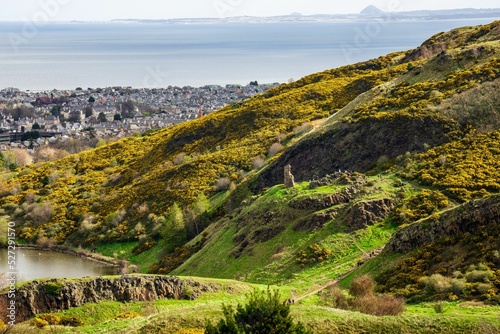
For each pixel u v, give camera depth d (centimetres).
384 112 9269
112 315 4684
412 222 6050
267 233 7150
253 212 7819
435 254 5069
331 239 6394
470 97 8694
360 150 8812
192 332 3375
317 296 5025
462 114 8450
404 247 5403
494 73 9100
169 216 10131
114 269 9300
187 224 9694
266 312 2797
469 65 9812
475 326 3316
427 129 8400
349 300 4397
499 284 4284
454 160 7481
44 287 4791
